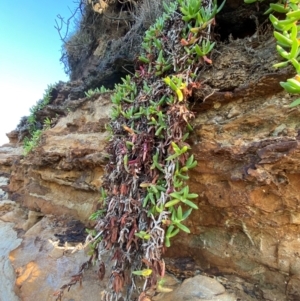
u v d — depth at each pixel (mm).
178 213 1348
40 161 3377
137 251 1486
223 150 1470
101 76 4008
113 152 1812
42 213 3398
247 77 1492
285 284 1366
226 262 1575
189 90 1527
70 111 3564
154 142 1561
